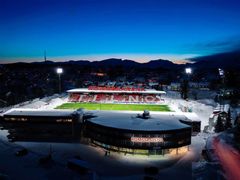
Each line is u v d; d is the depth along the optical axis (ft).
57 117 322.55
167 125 278.05
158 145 261.24
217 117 384.27
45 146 287.69
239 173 210.59
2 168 232.53
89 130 297.12
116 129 267.18
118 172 226.58
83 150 277.85
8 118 332.39
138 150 262.88
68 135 319.06
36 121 327.47
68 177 215.51
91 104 485.15
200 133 337.72
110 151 273.13
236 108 492.13
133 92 531.50
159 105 484.33
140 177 216.54
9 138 309.22
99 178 214.07
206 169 220.84
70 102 504.02
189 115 353.10
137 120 296.71
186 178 214.69
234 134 314.76
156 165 241.35
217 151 262.47
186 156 261.85
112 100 513.45
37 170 228.84
